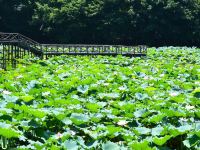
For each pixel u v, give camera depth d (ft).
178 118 27.20
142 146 20.48
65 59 81.41
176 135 22.98
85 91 39.17
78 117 26.11
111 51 112.68
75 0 187.01
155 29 185.98
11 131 20.43
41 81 45.03
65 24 185.16
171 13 186.39
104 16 185.16
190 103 32.94
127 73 56.18
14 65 82.23
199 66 72.38
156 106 30.37
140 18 184.96
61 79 50.62
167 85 44.14
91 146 21.48
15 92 35.83
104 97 36.60
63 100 31.37
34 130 23.45
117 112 29.12
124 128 26.25
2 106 28.30
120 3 185.98
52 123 25.25
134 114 28.17
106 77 51.44
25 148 20.26
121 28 185.37
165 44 190.90
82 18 184.55
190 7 189.67
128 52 111.96
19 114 25.30
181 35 189.26
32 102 31.22
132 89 39.01
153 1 185.37
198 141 21.70
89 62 78.18
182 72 60.44
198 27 188.85
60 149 20.34
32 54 97.19
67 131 24.08
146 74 58.75
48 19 185.68
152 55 107.14
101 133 23.36
